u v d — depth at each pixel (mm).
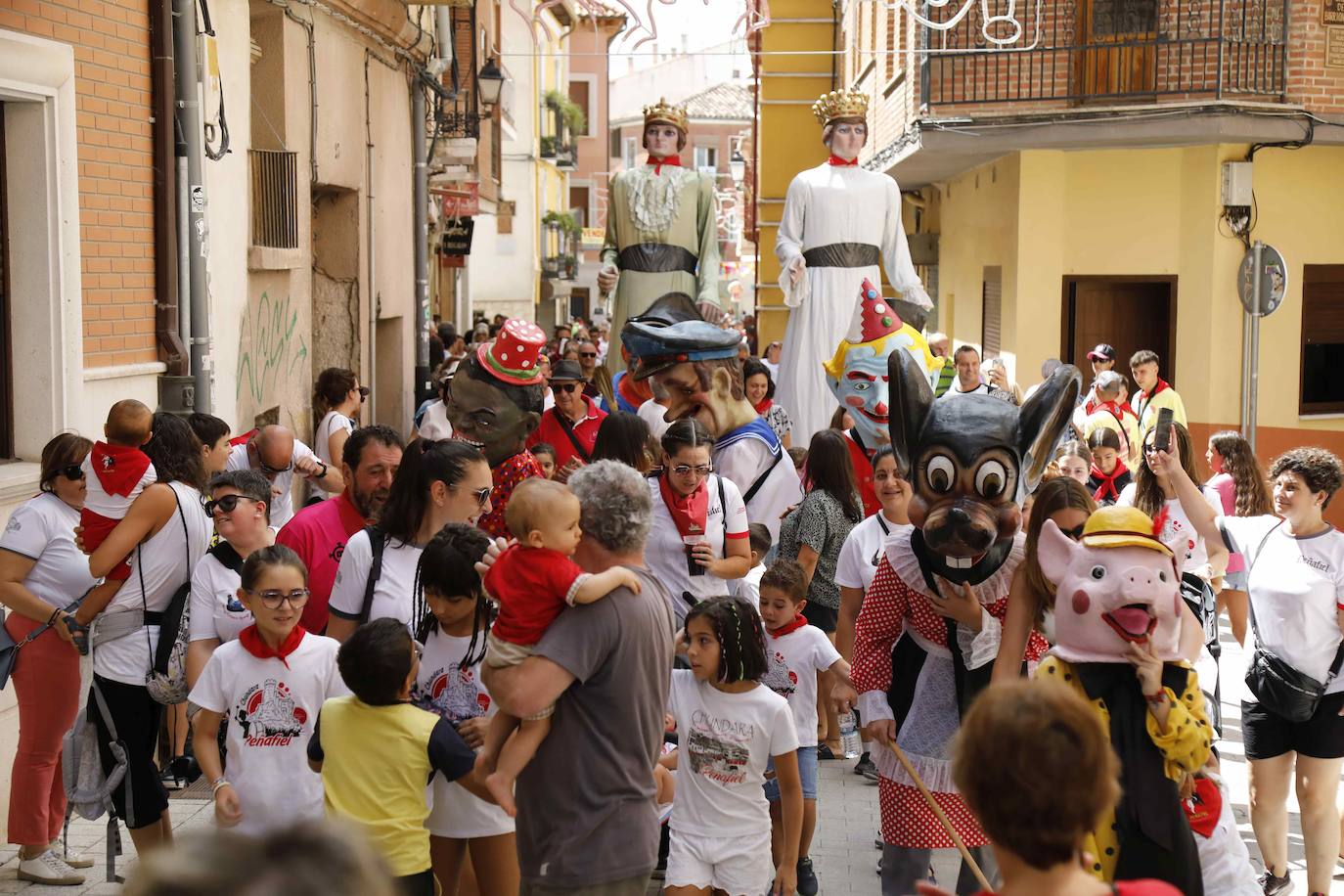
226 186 10547
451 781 4867
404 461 5668
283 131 11984
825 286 11516
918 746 5621
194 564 6398
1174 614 4332
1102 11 16922
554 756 4410
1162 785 4234
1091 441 11242
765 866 5574
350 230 14664
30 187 7777
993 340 18438
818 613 8477
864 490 9031
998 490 5273
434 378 16016
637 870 4449
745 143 46531
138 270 8977
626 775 4434
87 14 8266
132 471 6402
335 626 5645
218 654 5391
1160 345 17203
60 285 7852
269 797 5305
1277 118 15547
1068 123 15844
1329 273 16547
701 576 6781
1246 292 15102
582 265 70812
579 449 9383
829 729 9031
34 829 6688
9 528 6699
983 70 17203
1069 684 4363
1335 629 6492
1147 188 16547
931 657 5664
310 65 12734
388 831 4805
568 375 9289
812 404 11547
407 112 17141
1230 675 10836
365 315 15055
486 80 21594
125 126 8773
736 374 8227
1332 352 16719
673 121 11555
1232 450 7336
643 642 4430
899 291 11734
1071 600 4344
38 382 7852
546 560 4309
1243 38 15711
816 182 11586
